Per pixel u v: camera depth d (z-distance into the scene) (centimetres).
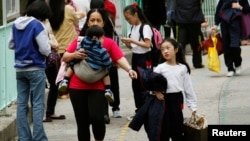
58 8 2203
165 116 1557
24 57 1762
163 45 1576
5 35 2044
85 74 1600
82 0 2558
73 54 1605
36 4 1823
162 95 1553
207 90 2547
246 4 2789
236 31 2786
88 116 1647
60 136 1973
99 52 1599
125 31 3356
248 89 2522
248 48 3688
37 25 1761
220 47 2834
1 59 1998
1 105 1991
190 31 3123
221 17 2795
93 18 1738
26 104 1809
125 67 1645
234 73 2875
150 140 1553
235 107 2228
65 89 1650
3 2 2045
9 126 1898
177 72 1572
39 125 1781
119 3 3369
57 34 2211
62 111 2308
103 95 1630
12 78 2147
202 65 3153
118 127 2052
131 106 2372
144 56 2084
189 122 1560
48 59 2017
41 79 1780
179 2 3108
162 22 2862
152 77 1540
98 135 1642
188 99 1595
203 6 3828
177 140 1578
